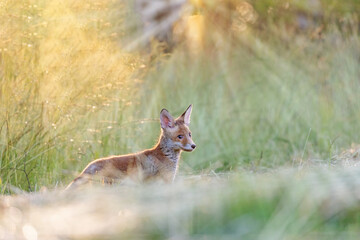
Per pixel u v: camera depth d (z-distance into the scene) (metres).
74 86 12.77
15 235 5.01
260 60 19.50
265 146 15.79
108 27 15.62
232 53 19.91
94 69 13.30
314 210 4.72
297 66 19.23
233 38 20.72
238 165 14.32
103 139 13.49
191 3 20.11
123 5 17.09
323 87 18.23
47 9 13.57
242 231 4.55
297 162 13.01
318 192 5.02
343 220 4.65
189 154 15.55
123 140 14.09
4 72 11.91
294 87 18.16
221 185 6.05
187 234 4.60
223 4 21.19
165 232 4.66
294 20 21.48
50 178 11.66
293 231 4.46
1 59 12.09
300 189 5.14
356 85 17.69
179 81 18.12
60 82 12.52
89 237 4.72
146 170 11.04
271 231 4.45
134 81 15.57
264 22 21.66
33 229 5.08
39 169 11.61
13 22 12.41
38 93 12.10
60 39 13.45
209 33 20.55
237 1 21.44
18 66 12.20
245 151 15.70
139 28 17.64
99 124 13.56
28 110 11.82
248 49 20.41
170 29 19.19
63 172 11.83
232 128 16.69
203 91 18.05
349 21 20.52
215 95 17.81
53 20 13.56
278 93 18.06
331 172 6.07
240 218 4.70
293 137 16.30
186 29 20.39
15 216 5.62
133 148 14.09
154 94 16.81
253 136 16.36
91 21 14.48
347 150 13.48
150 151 11.34
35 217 5.50
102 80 13.47
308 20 21.39
